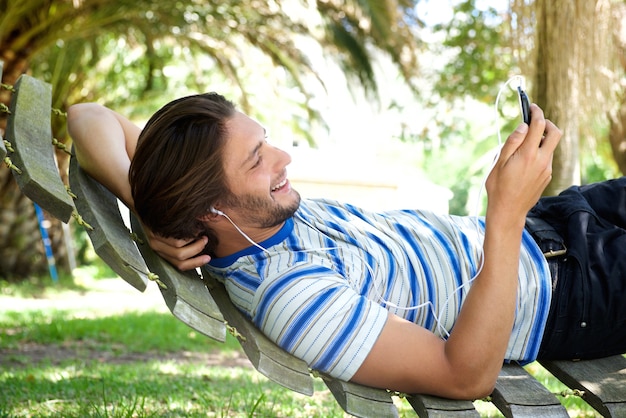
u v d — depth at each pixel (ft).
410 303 6.80
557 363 7.31
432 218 7.50
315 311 6.09
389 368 6.03
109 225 6.41
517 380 6.69
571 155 15.69
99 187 7.29
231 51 32.86
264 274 6.43
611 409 6.43
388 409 6.04
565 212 7.59
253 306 6.36
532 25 15.76
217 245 6.58
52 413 10.90
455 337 6.03
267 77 36.58
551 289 7.09
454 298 6.88
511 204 6.11
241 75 42.06
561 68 15.47
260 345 5.99
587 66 15.52
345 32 31.50
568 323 7.13
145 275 6.00
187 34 30.71
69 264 38.75
